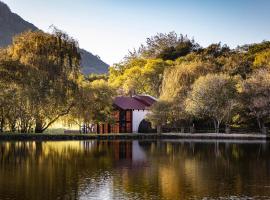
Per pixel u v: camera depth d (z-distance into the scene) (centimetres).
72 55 8731
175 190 3288
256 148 6694
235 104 9406
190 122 10456
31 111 8231
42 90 8175
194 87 9544
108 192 3200
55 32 8756
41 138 8219
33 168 4338
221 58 13488
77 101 8681
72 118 8988
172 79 10438
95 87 9662
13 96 8038
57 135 8412
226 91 9438
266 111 9569
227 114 9525
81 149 6391
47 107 8294
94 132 10925
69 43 8756
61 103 8331
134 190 3275
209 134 9381
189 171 4188
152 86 13612
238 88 9688
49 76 8300
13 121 8319
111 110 10344
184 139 9031
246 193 3203
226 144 7550
